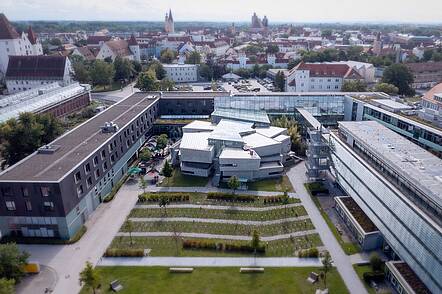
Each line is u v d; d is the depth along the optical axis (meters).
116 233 70.25
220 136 99.12
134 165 104.81
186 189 88.00
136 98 135.25
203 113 137.50
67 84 188.88
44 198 66.12
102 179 84.12
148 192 86.50
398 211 57.09
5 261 55.09
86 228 72.12
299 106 125.62
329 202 80.56
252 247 63.00
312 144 89.31
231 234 69.19
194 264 60.66
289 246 65.19
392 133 77.62
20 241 68.06
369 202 67.75
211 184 90.69
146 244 66.44
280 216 75.31
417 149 67.94
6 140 96.19
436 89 116.94
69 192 68.44
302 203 80.50
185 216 75.75
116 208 79.88
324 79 180.00
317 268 59.34
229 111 121.56
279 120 118.81
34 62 191.12
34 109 130.62
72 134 93.06
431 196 49.94
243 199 82.19
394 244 58.56
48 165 72.94
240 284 55.84
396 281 53.47
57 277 58.16
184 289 54.91
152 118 126.81
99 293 54.41
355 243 65.69
